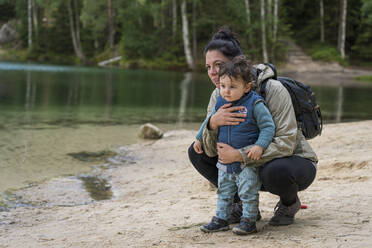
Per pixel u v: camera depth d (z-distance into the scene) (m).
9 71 27.11
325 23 38.69
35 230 3.61
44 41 45.91
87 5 42.41
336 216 3.26
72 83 21.12
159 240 3.01
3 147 7.03
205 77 29.61
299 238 2.79
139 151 7.17
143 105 13.77
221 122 2.97
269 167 2.91
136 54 40.06
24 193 4.86
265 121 2.88
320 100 16.05
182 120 10.82
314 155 3.10
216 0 36.53
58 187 5.14
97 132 8.75
